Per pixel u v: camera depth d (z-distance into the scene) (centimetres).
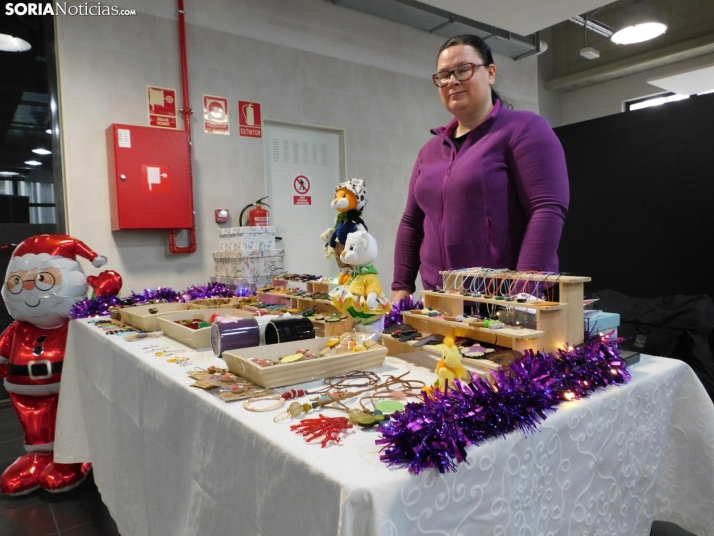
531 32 396
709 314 240
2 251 304
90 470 223
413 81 453
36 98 303
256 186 364
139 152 299
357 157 419
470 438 70
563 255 418
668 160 351
